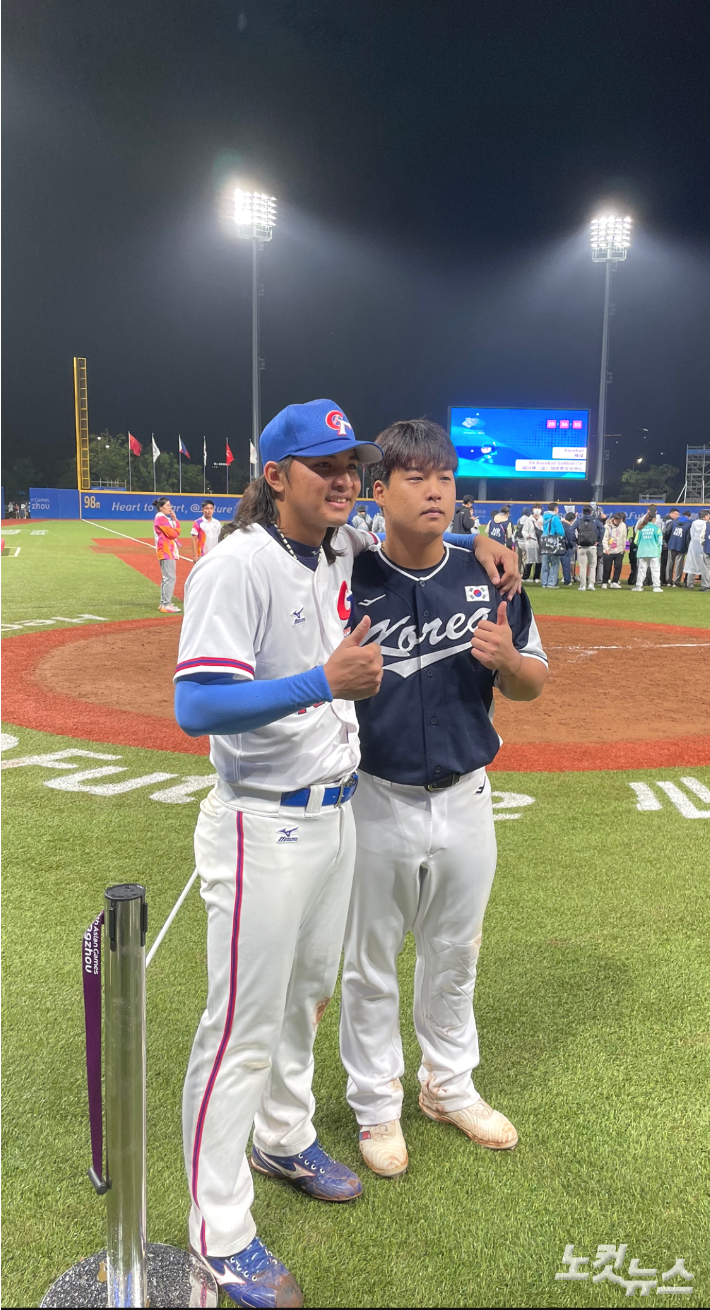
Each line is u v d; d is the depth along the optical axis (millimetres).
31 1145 2205
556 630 11445
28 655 8883
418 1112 2375
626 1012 2773
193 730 1607
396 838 2064
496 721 6676
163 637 10141
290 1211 2014
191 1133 1795
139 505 41688
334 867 1845
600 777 5254
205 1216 1778
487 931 3283
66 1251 1888
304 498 1682
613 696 7562
